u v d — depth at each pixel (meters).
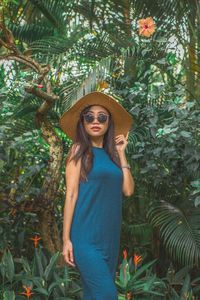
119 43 6.00
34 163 5.21
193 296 4.97
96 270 3.32
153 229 5.68
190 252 5.04
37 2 6.54
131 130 5.46
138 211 5.82
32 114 5.77
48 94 4.94
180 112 4.98
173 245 5.31
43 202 5.09
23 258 4.76
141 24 5.50
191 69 6.20
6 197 5.02
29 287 4.34
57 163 5.11
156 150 5.09
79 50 5.93
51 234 5.16
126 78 5.68
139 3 6.31
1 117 5.19
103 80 5.68
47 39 6.08
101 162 3.49
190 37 6.23
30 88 4.86
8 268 4.51
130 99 5.42
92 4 6.38
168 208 5.37
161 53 5.86
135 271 4.77
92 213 3.41
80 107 3.69
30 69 5.54
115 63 5.88
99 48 5.97
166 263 5.67
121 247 5.75
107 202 3.44
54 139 5.14
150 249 5.77
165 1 6.27
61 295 4.48
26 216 5.31
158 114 5.43
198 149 5.05
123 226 5.75
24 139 5.00
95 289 3.31
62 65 5.72
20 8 6.74
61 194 5.67
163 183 5.57
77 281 4.83
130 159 5.58
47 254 5.08
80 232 3.41
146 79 5.91
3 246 5.11
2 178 5.15
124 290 4.52
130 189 3.67
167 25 6.25
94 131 3.54
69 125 3.82
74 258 3.42
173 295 4.80
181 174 5.39
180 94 5.25
